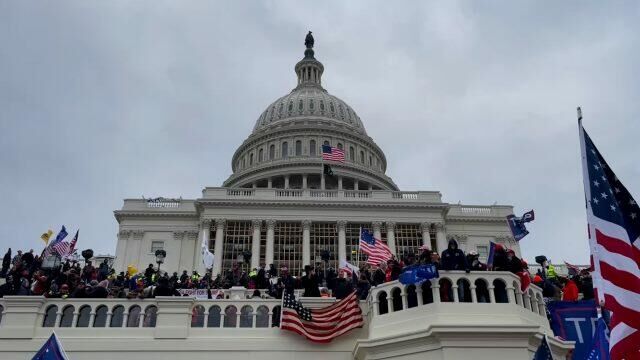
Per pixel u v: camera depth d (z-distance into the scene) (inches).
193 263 2332.7
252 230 2303.2
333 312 755.4
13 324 730.2
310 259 2267.5
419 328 674.2
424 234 2338.8
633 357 448.5
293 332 740.7
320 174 3166.8
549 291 845.2
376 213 2359.7
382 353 679.1
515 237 880.3
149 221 2400.3
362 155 3629.4
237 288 869.8
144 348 722.2
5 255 1100.5
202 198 2330.2
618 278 470.0
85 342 722.8
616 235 481.4
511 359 637.9
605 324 630.5
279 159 3336.6
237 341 732.0
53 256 1002.7
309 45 4554.6
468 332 639.8
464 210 2513.5
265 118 3880.4
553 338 692.1
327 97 3905.0
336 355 730.2
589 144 512.1
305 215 2332.7
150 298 764.6
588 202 498.3
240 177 3287.4
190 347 725.9
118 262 2306.8
